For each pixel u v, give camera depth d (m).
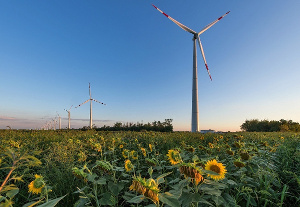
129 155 4.38
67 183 3.55
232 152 4.23
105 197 2.50
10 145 6.06
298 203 3.35
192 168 2.05
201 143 9.18
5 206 1.29
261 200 3.00
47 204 1.06
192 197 2.04
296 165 4.66
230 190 3.28
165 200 1.59
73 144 6.51
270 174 3.72
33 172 4.19
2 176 3.53
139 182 1.64
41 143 8.38
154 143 7.36
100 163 2.62
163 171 4.04
